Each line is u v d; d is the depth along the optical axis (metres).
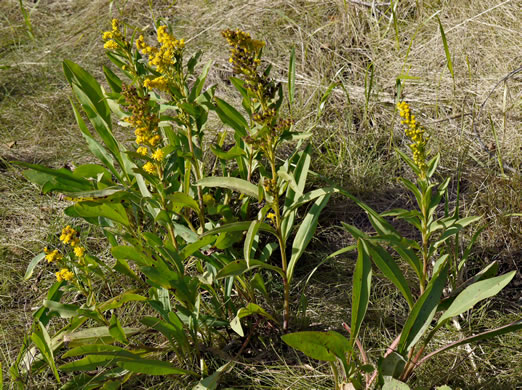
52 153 3.57
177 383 2.14
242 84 2.10
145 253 2.18
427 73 3.57
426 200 1.82
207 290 2.37
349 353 1.89
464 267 2.46
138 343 2.19
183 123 2.30
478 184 2.86
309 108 3.47
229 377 2.17
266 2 4.40
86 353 2.01
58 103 4.02
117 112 2.51
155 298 2.25
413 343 1.83
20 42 4.84
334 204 2.96
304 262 2.68
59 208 3.07
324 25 4.07
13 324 2.50
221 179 2.10
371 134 3.27
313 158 3.15
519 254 2.53
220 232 2.14
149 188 2.55
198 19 4.51
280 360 2.22
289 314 2.41
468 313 2.29
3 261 2.80
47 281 2.69
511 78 3.33
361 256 1.74
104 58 4.42
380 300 2.40
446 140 3.15
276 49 4.05
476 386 2.01
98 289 2.59
